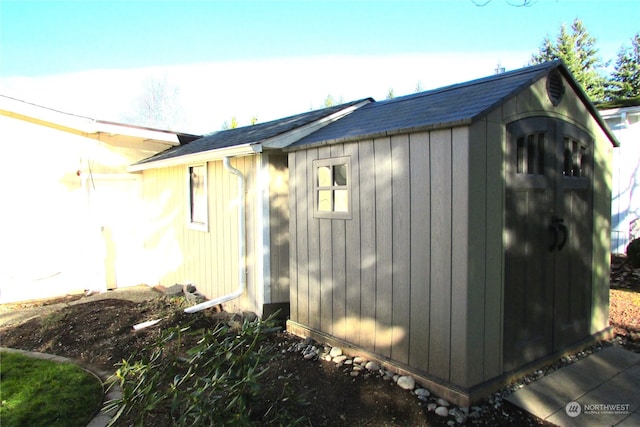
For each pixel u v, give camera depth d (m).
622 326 4.90
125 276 8.69
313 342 4.61
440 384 3.27
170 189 7.98
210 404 2.62
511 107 3.36
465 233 3.08
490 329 3.27
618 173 9.42
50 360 4.57
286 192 5.69
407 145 3.54
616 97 28.67
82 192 8.11
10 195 7.47
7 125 7.41
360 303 4.11
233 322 5.54
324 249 4.55
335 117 5.71
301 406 3.23
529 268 3.60
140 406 2.82
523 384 3.45
